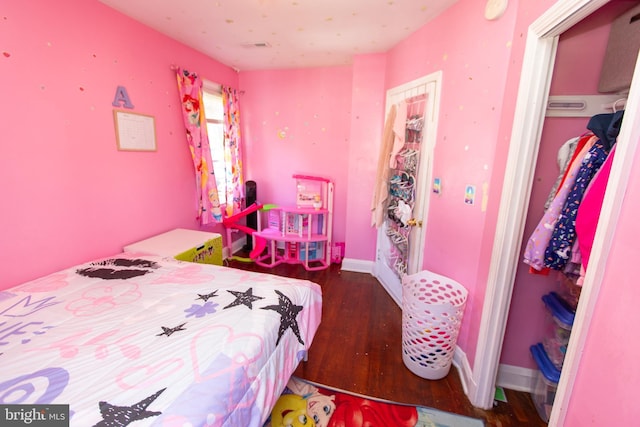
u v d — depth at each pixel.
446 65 1.87
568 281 1.37
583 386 0.75
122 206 2.03
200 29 2.20
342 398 1.57
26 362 0.96
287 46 2.57
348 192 3.11
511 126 1.30
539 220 1.41
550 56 1.16
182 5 1.82
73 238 1.73
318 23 2.09
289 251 3.51
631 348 0.60
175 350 1.03
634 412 0.59
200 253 2.19
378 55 2.74
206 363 0.98
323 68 3.22
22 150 1.44
